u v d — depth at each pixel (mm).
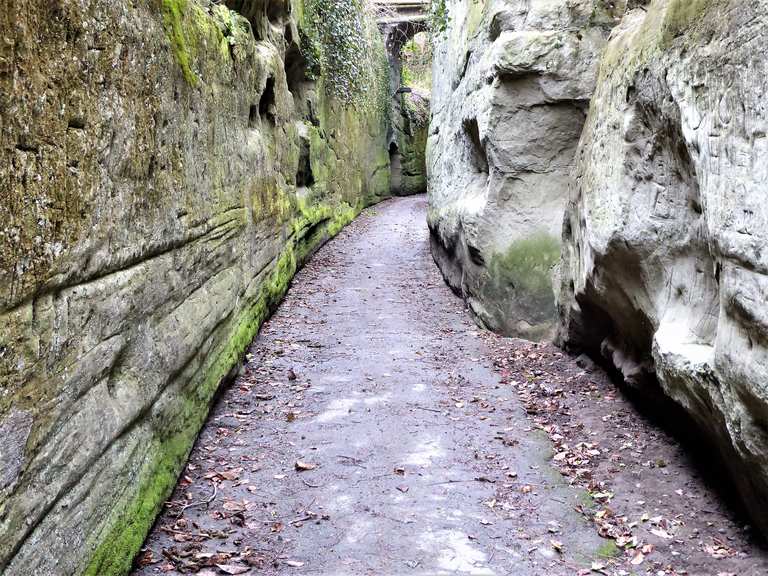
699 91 3697
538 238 8516
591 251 5758
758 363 3104
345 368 7312
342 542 3924
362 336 8672
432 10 13594
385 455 5156
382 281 12414
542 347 8195
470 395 6535
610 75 5672
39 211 2529
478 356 7840
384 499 4457
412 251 15734
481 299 9125
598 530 4102
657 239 4738
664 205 4668
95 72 3119
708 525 4113
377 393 6543
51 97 2641
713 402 3789
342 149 19156
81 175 2941
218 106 6039
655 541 3957
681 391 4270
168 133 4383
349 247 16078
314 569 3645
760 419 3264
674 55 4059
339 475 4805
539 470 4949
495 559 3777
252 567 3650
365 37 21359
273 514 4242
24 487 2459
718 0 3543
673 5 4129
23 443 2428
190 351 4801
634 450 5230
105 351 3250
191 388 5027
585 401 6363
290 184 11461
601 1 7973
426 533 4035
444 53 13148
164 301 4273
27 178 2434
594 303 6398
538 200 8578
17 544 2412
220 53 6203
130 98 3617
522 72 8164
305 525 4113
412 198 29672
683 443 5250
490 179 8852
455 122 11656
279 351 7840
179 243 4613
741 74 3201
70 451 2850
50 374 2658
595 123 6020
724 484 4523
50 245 2617
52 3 2648
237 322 6867
